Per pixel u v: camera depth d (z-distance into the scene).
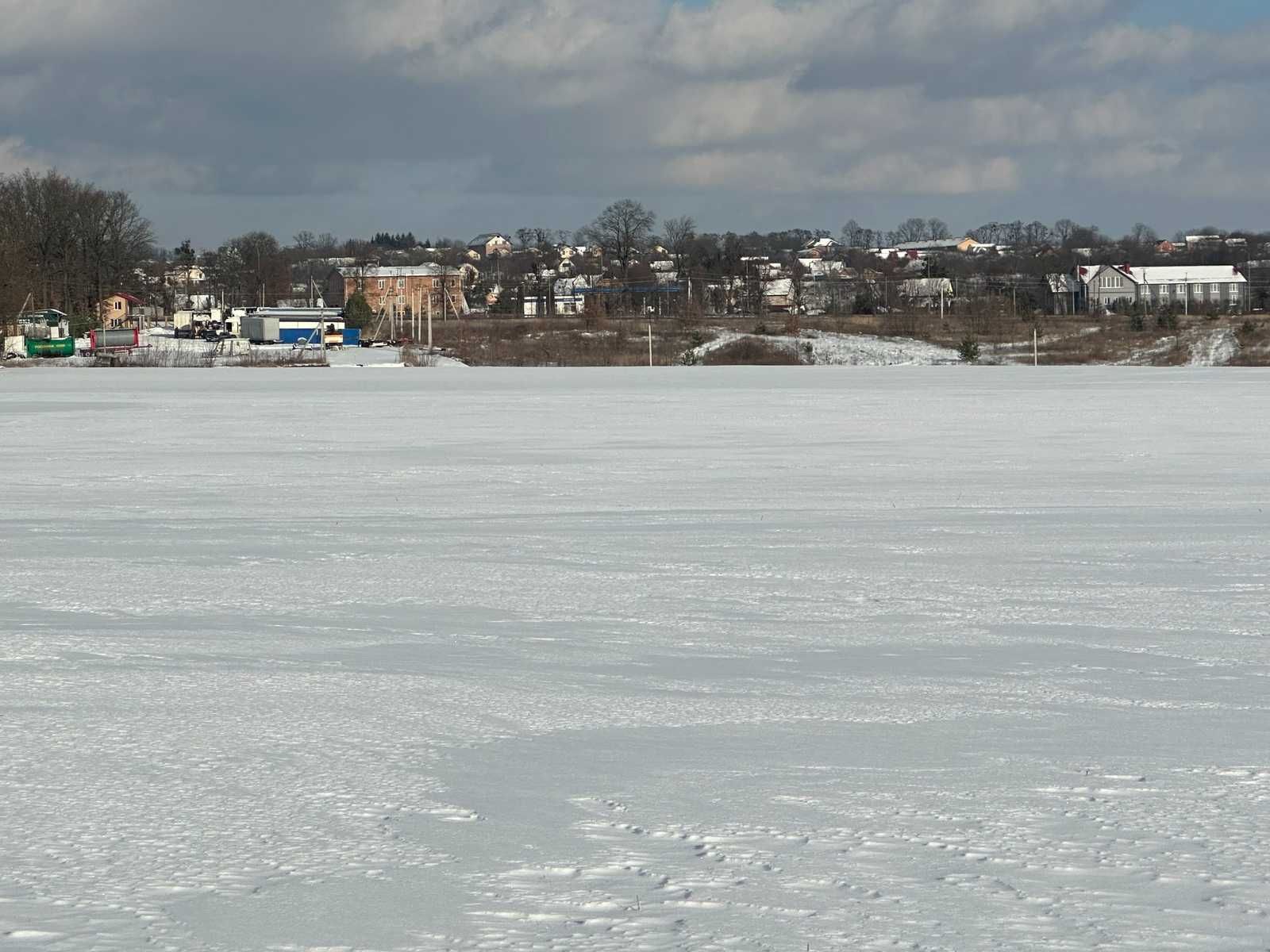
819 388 78.06
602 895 7.34
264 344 168.75
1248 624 14.95
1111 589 17.16
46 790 9.11
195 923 6.98
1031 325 161.88
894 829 8.38
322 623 15.20
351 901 7.26
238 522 24.05
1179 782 9.33
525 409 58.88
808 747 10.25
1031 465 33.78
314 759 9.88
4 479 31.52
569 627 14.97
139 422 51.91
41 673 12.69
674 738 10.50
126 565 19.36
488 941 6.76
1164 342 145.38
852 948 6.68
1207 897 7.30
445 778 9.44
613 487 29.44
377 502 26.95
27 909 7.15
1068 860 7.84
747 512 25.08
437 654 13.55
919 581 17.88
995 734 10.61
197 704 11.49
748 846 8.09
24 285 148.38
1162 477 30.83
